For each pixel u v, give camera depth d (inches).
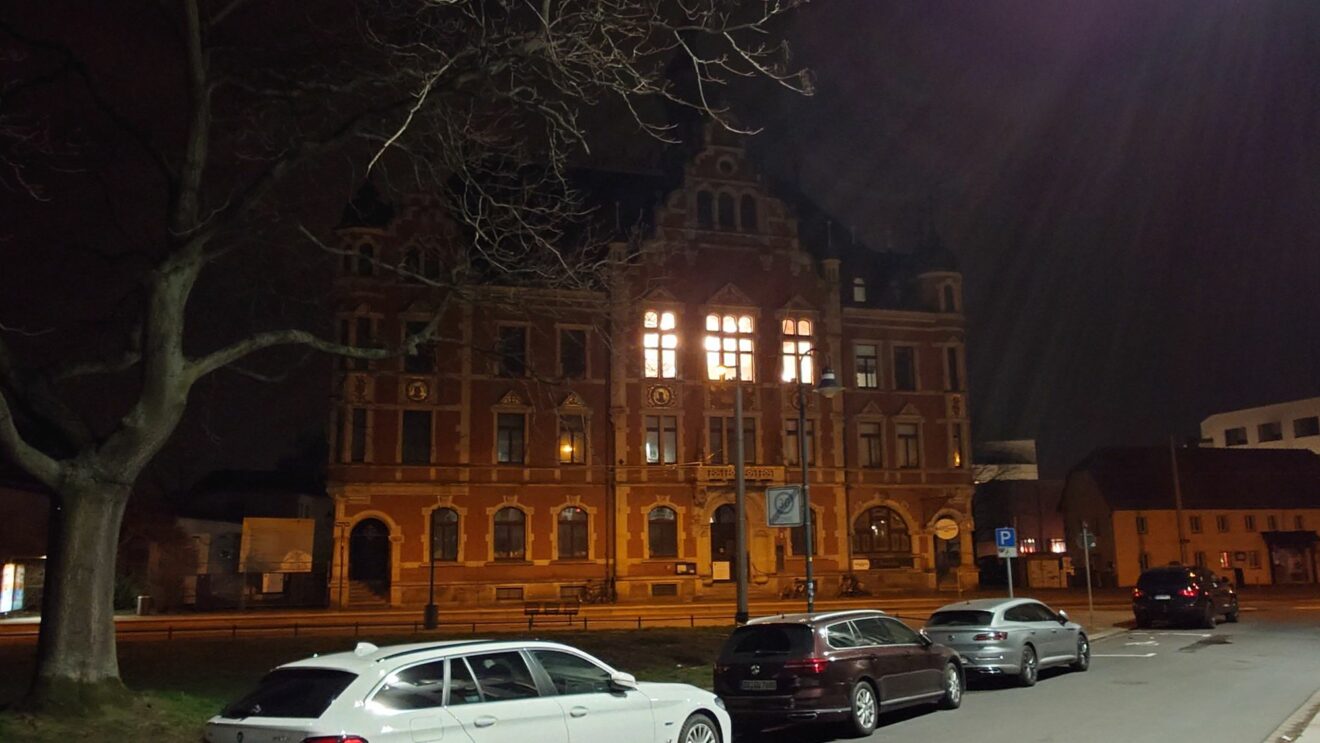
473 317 1899.6
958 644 765.9
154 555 1823.3
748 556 1999.3
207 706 580.4
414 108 526.0
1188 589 1279.5
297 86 618.2
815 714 572.4
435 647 376.8
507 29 581.9
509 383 1916.8
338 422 1824.6
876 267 2354.8
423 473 1852.9
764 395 2069.4
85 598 535.5
